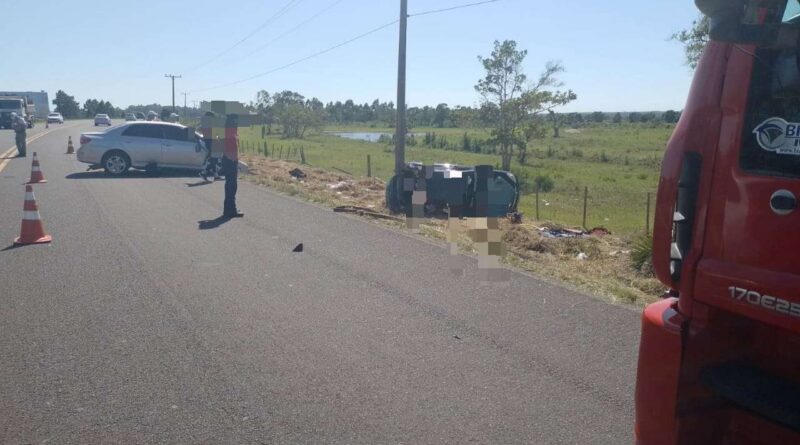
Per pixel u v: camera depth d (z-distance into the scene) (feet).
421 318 23.24
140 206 48.55
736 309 8.75
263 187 63.05
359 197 61.16
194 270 29.53
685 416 9.66
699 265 9.30
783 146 8.39
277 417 15.84
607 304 25.12
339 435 15.03
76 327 21.81
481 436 15.08
